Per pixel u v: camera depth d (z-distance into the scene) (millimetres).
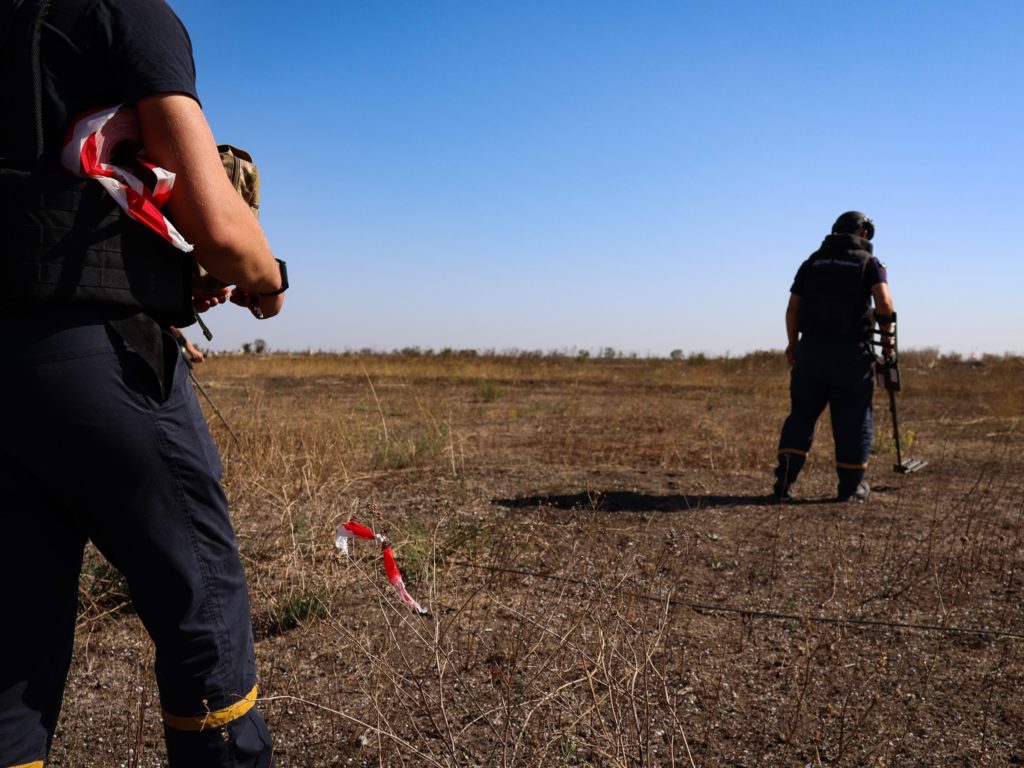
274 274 1491
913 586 3793
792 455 5652
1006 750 2365
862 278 5496
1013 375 18672
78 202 1272
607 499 5527
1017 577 3926
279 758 2295
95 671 2838
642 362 26250
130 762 2299
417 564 3816
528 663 2814
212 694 1442
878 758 2312
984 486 6203
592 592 3307
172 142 1326
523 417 10898
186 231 1354
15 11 1314
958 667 2932
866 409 5629
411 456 6836
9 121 1297
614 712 2158
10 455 1311
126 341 1315
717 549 4363
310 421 8023
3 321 1271
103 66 1325
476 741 2355
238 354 26688
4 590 1319
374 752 2324
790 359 5902
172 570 1391
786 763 2283
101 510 1342
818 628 3262
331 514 4457
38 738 1359
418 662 2857
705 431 9148
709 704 2598
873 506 5484
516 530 4504
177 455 1376
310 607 3225
